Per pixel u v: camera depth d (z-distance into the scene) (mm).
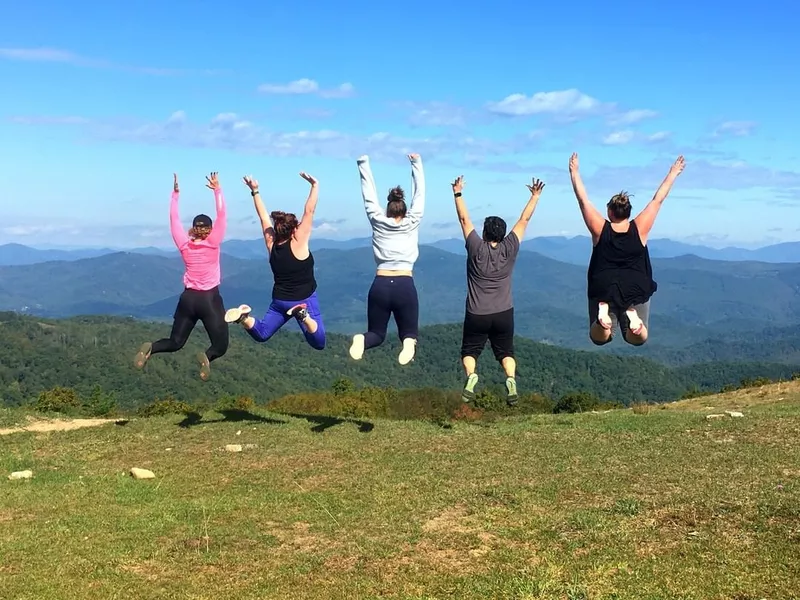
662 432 12570
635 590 5406
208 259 10688
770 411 15219
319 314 10469
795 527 6625
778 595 5262
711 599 5238
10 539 7328
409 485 9211
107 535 7430
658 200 7723
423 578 5922
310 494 9008
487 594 5492
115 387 91188
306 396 48688
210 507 8484
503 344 10023
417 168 9797
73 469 11344
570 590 5418
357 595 5602
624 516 7312
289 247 10117
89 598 5645
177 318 10766
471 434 13070
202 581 6039
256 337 10344
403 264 9680
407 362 9344
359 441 12539
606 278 7660
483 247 9789
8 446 13328
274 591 5750
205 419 15094
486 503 8125
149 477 10469
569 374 133125
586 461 10227
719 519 6992
